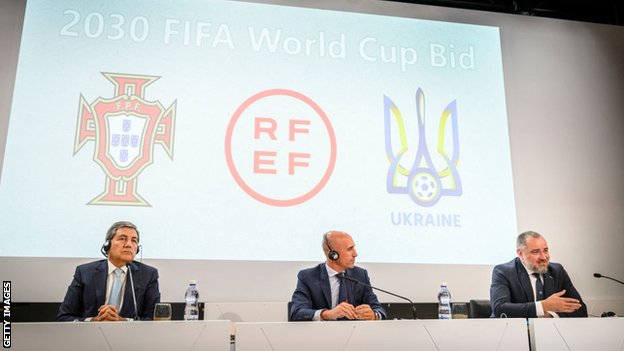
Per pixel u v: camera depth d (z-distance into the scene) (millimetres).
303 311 2881
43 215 3662
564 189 4398
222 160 3963
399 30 4449
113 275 3162
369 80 4309
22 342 2275
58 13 3973
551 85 4590
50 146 3760
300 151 4086
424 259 4066
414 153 4238
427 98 4363
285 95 4160
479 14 4613
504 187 4301
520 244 3559
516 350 2656
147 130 3910
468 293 4074
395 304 3977
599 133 4574
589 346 2689
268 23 4258
